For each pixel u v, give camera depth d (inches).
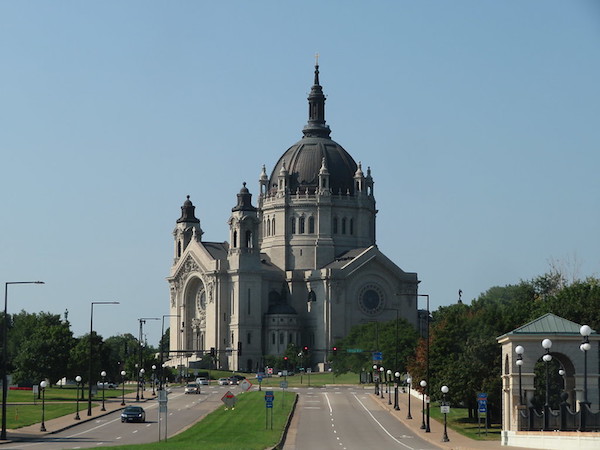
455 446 4035.4
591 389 4114.2
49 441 4480.8
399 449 4089.6
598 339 4119.1
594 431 3437.5
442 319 6894.7
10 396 7632.9
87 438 4665.4
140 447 3885.3
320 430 5231.3
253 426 5216.5
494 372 5226.4
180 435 4766.2
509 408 4269.2
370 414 6289.4
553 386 4692.4
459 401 5349.4
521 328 4192.9
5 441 4443.9
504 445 3991.1
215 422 5531.5
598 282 6924.2
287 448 4202.8
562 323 4210.1
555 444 3548.2
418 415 6097.4
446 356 5989.2
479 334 5575.8
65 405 6771.7
